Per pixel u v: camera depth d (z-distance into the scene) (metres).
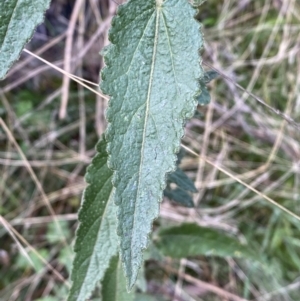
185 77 0.12
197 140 0.39
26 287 0.35
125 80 0.12
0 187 0.37
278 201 0.38
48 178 0.39
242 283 0.37
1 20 0.12
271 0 0.40
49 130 0.39
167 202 0.37
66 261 0.32
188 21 0.12
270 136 0.40
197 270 0.37
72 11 0.40
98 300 0.25
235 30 0.40
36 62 0.40
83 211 0.17
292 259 0.37
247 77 0.40
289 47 0.40
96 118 0.39
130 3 0.12
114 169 0.12
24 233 0.37
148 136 0.12
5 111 0.38
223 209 0.38
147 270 0.36
